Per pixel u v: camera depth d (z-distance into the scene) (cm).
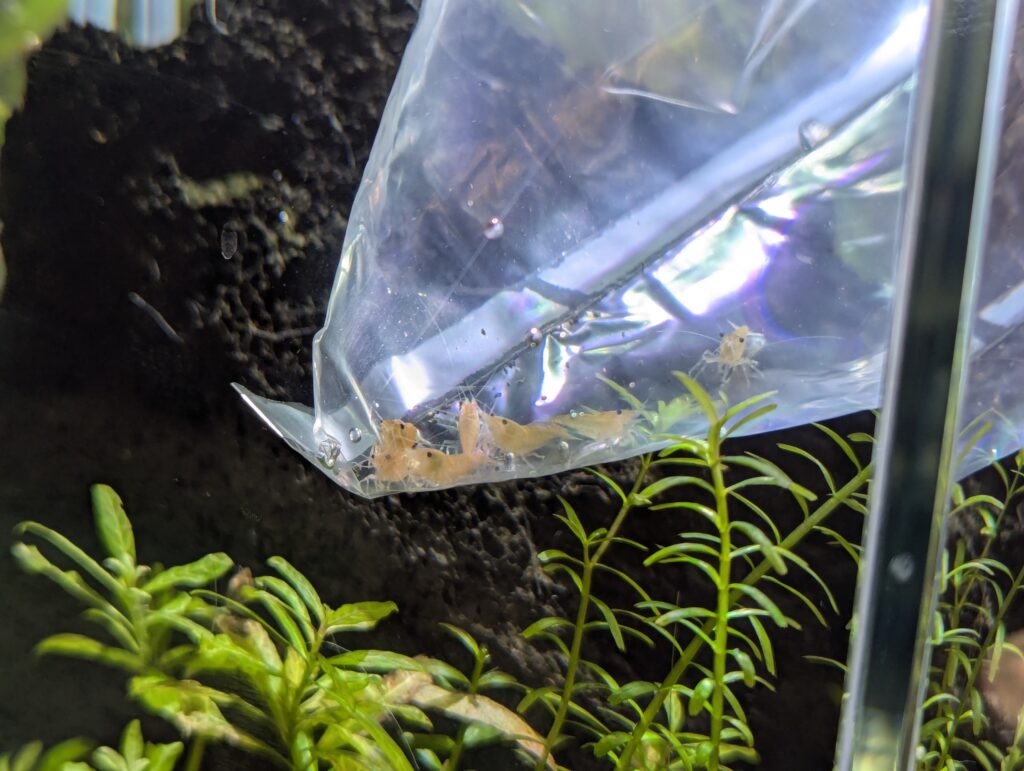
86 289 17
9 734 13
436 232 16
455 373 16
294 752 14
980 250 9
